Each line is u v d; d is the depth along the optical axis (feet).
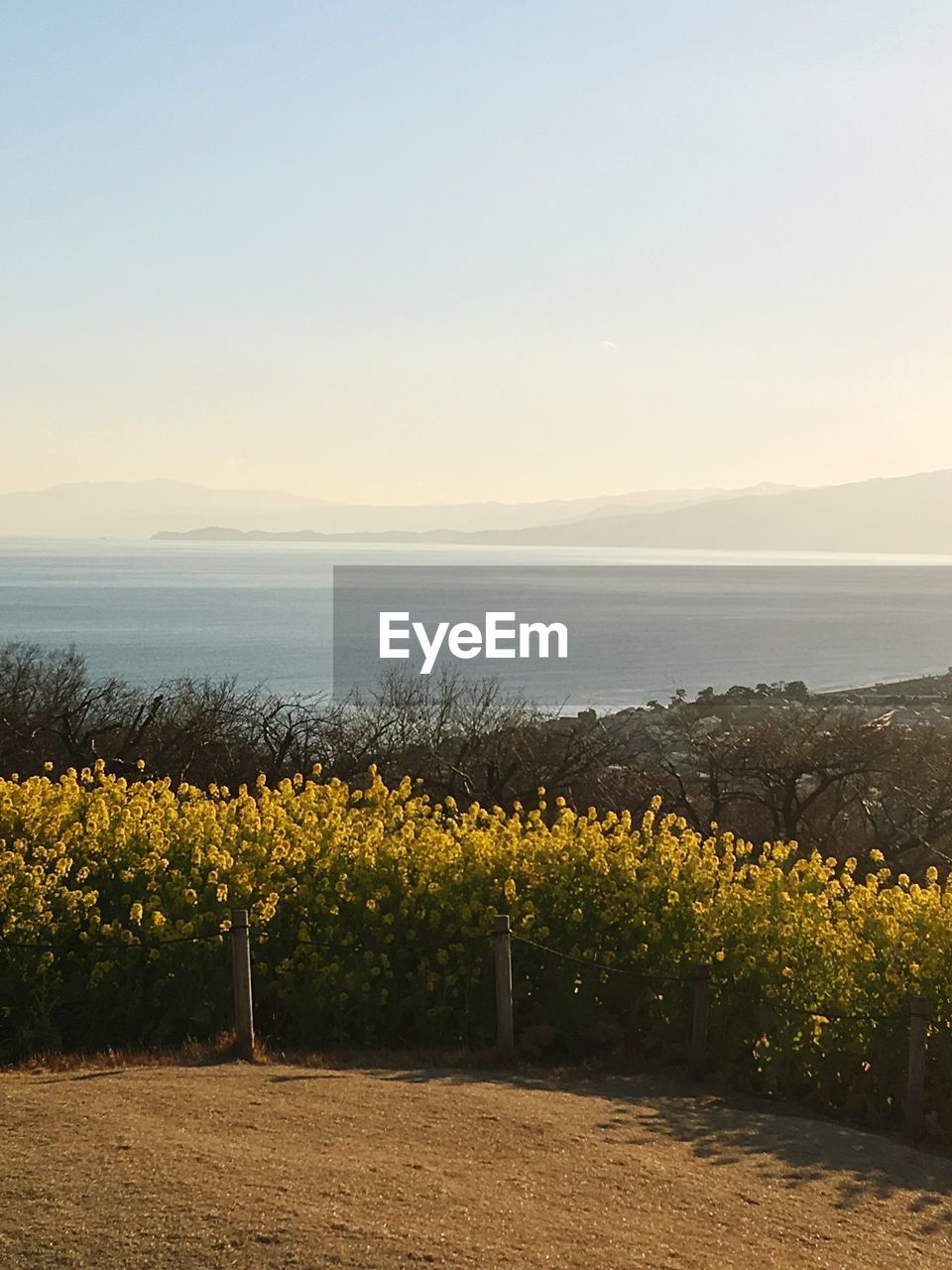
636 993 42.42
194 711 134.10
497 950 39.93
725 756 118.73
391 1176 25.36
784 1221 26.27
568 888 43.98
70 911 40.68
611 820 49.03
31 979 39.40
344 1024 41.68
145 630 449.48
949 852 108.27
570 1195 25.82
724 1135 32.27
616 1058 41.45
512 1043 39.93
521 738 121.80
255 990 41.81
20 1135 26.58
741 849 47.26
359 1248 21.33
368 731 125.80
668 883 43.88
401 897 43.68
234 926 37.11
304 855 44.34
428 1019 42.34
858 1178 30.12
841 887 44.57
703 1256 23.39
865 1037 38.34
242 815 48.26
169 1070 34.24
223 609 580.71
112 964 40.04
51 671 182.70
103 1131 26.91
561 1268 21.67
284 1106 30.17
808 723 129.08
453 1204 24.17
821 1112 38.11
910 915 40.81
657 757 123.54
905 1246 25.93
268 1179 24.30
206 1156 25.43
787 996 39.70
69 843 44.06
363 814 51.72
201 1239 21.27
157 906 41.47
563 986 42.37
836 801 112.68
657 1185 27.35
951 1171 32.35
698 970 39.93
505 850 45.65
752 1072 40.63
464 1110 31.19
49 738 126.31
